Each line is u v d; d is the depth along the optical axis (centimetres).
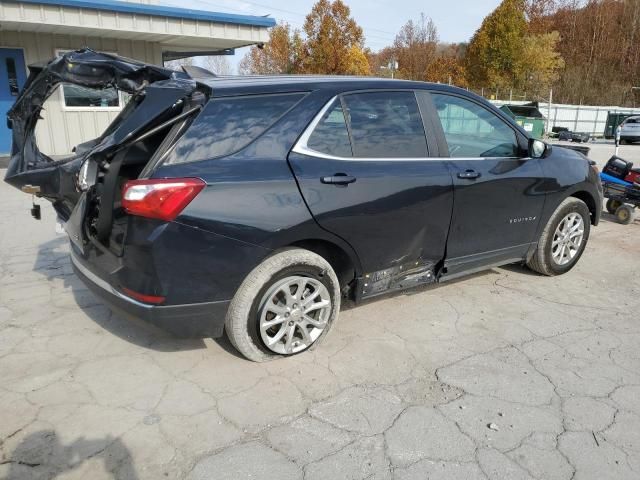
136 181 260
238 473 227
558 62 4497
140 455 236
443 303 412
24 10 873
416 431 258
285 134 298
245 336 296
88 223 304
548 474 232
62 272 462
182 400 278
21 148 358
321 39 3900
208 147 276
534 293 438
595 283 467
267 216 281
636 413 277
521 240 432
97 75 329
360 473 229
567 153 470
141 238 260
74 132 1091
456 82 4469
